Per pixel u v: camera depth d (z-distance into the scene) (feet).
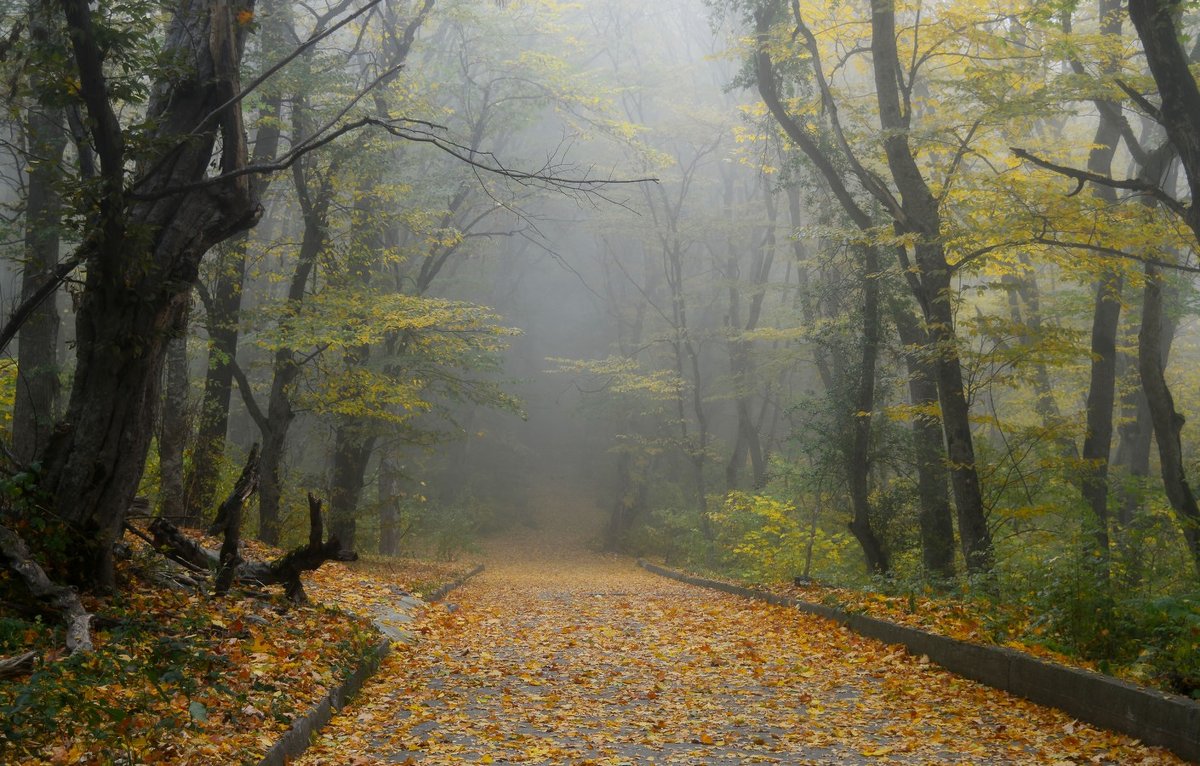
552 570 108.99
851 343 70.08
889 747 20.90
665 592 66.54
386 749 20.25
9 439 47.78
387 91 69.56
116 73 41.27
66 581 26.21
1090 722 22.27
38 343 48.80
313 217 64.85
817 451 69.41
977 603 35.83
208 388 62.13
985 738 21.71
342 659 26.50
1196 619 23.57
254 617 28.12
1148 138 81.71
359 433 73.26
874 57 55.11
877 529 64.54
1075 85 48.39
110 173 24.99
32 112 35.12
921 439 62.34
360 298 63.57
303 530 69.21
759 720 24.00
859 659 32.63
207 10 28.55
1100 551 30.19
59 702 15.11
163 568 31.55
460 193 83.30
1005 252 54.34
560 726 23.09
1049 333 48.39
